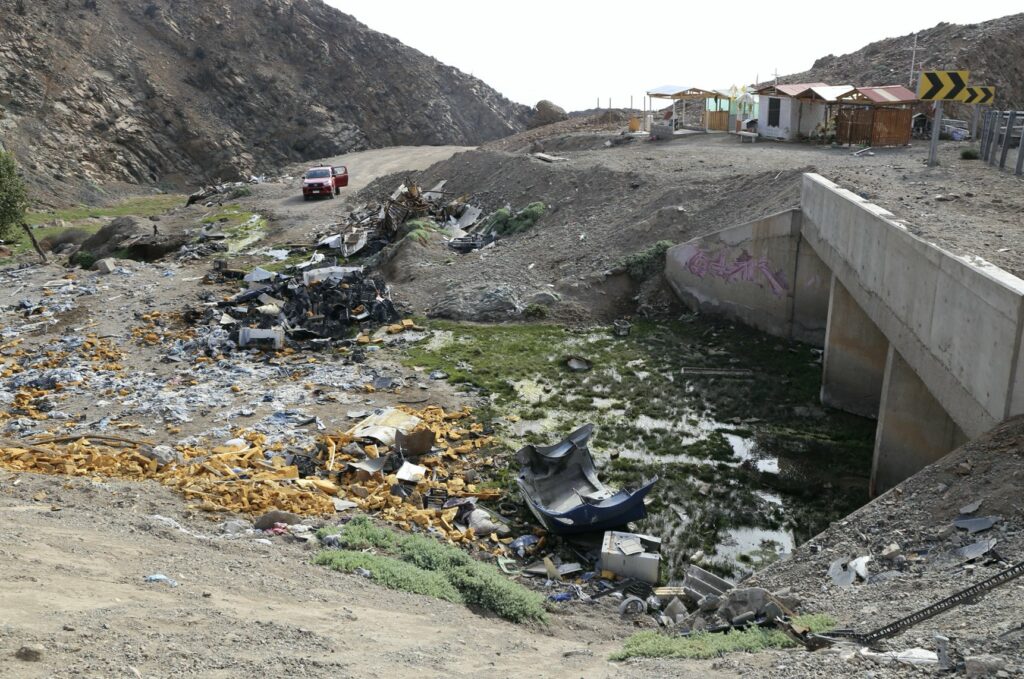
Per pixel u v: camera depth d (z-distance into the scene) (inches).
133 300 1280.8
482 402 895.7
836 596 388.5
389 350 1063.0
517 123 4813.0
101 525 451.8
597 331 1118.4
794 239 1016.9
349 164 3068.4
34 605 282.2
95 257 1737.2
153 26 3836.1
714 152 1648.6
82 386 916.6
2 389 908.0
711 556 611.2
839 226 802.8
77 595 306.8
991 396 464.1
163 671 244.7
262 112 3777.1
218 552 450.9
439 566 512.7
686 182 1342.3
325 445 749.9
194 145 3479.3
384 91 4217.5
